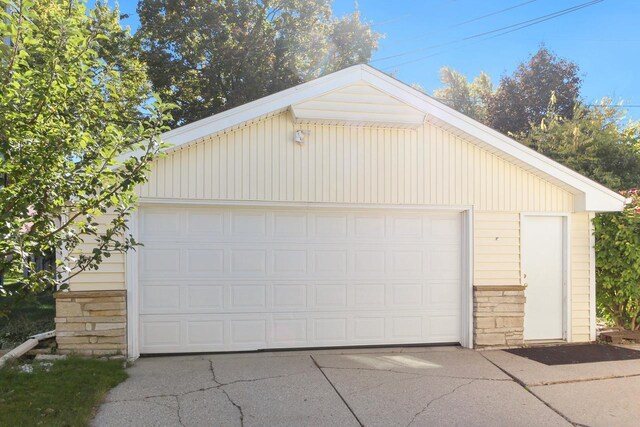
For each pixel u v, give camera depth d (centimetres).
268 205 723
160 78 1930
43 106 372
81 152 393
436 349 762
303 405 509
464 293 785
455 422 474
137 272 689
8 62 357
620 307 869
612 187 1469
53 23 384
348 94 725
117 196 410
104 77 429
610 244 817
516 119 2283
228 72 1975
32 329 786
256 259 732
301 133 724
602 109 1759
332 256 755
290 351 736
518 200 799
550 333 811
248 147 717
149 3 1967
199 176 702
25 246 372
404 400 529
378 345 766
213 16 1941
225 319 720
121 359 654
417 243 784
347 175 746
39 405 475
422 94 742
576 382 598
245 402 515
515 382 597
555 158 1622
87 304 666
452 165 779
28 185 369
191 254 713
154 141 416
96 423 456
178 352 704
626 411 508
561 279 817
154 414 479
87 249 661
